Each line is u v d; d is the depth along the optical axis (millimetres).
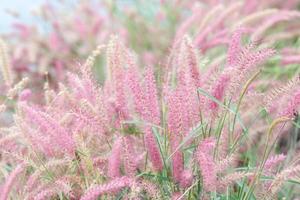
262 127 3531
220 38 4676
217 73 2922
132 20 6422
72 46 6395
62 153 3219
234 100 3059
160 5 6594
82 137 3244
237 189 3188
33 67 6102
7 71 3826
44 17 6727
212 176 2594
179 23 6367
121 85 3059
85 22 6695
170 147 2939
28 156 3279
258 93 3314
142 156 3061
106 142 3213
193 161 2881
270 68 4988
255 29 4750
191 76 2891
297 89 2912
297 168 2674
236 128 3242
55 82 5949
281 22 5883
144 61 5367
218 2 6086
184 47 2979
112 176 2857
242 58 2826
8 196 3150
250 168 3000
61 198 2984
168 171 2980
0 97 4570
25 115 3572
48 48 6375
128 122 2967
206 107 2895
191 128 2883
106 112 3080
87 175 3039
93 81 3400
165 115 3166
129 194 2896
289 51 5035
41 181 3203
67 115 3354
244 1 5941
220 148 2982
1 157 3707
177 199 2801
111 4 6441
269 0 6102
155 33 6180
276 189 2744
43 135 3377
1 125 4012
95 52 3609
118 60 3064
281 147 4348
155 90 2969
